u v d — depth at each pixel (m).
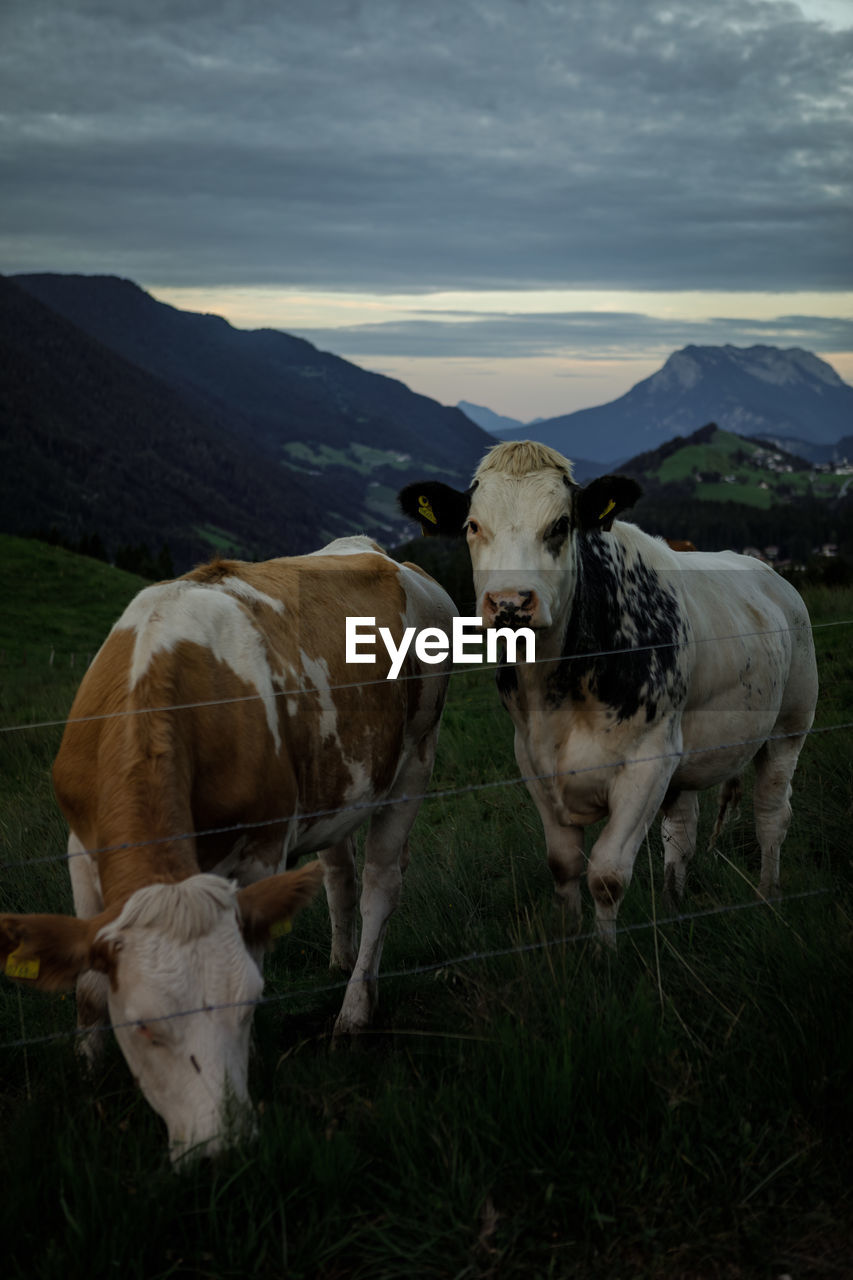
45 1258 2.39
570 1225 2.57
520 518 3.57
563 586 3.66
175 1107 2.47
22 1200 2.53
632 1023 3.12
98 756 2.99
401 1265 2.44
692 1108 2.82
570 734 3.94
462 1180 2.59
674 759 4.03
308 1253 2.46
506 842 5.52
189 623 3.29
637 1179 2.63
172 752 2.91
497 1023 3.21
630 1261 2.45
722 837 5.54
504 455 3.71
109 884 2.73
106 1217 2.46
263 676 3.41
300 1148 2.64
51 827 6.09
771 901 3.91
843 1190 2.61
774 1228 2.52
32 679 14.20
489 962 3.81
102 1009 3.14
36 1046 3.56
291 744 3.50
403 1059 3.38
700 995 3.36
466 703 9.62
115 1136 2.81
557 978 3.43
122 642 3.27
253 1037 3.40
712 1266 2.43
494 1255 2.47
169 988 2.44
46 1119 2.93
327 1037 3.95
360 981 3.97
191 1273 2.42
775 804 5.00
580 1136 2.75
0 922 2.49
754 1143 2.71
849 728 6.45
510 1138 2.75
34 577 28.00
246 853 3.33
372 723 4.01
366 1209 2.62
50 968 2.52
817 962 3.25
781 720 5.12
